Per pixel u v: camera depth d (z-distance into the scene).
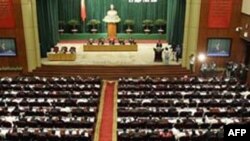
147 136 14.17
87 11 32.34
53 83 21.33
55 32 29.81
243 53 24.45
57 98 18.69
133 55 27.53
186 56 25.55
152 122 15.30
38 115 16.34
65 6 32.03
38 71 25.00
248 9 22.78
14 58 25.31
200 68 25.33
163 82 21.44
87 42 30.53
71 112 16.27
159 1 32.31
